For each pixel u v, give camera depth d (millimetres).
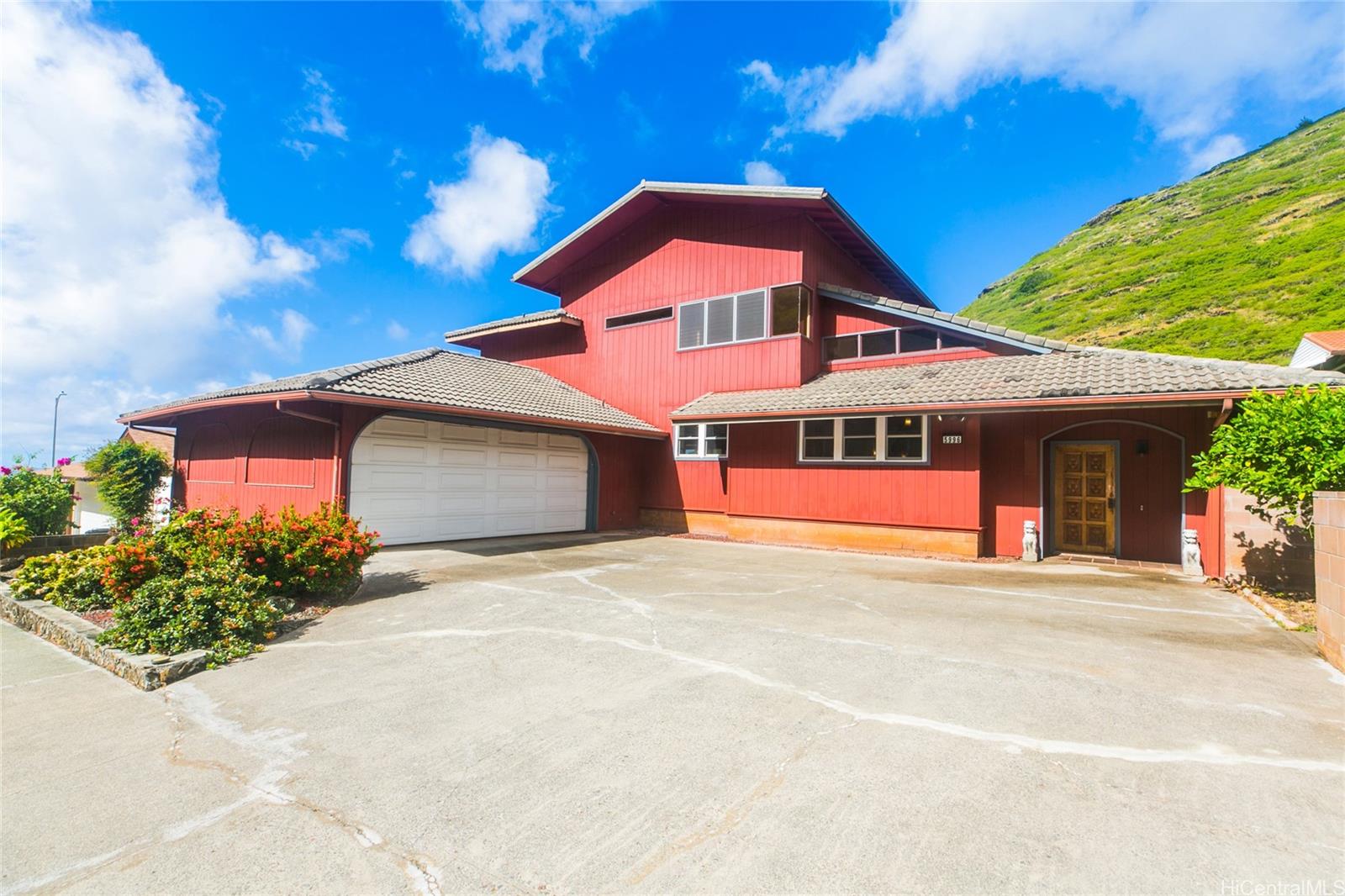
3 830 2393
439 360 13070
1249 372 8430
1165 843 2170
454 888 1985
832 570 8789
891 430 11000
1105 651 4621
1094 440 9953
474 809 2479
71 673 4469
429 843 2242
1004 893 1904
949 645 4812
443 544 11180
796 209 12922
